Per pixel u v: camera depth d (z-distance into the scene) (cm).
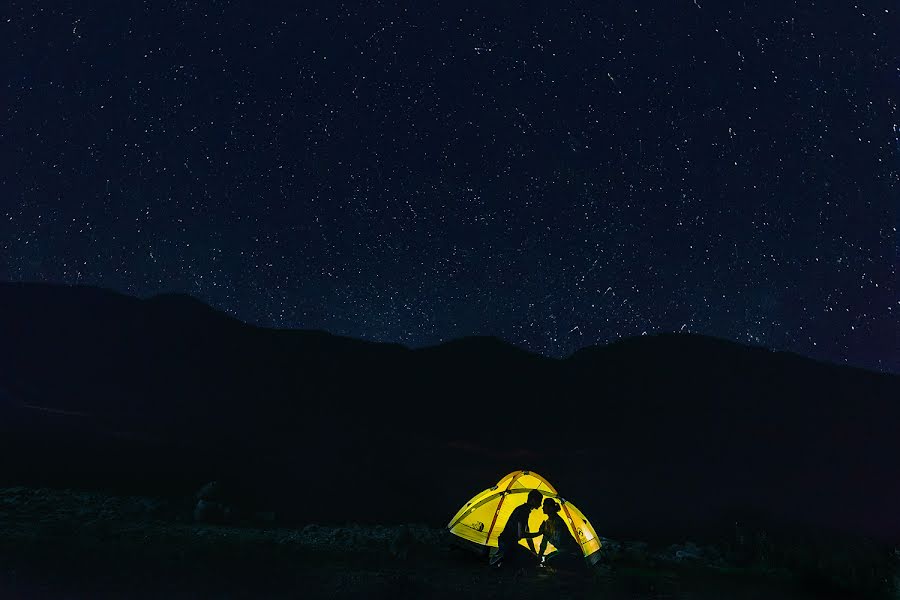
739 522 1313
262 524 1096
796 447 2298
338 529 1034
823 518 1492
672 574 913
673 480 1778
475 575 844
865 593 917
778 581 938
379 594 728
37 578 687
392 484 1508
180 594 685
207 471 1409
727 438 2392
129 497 1145
